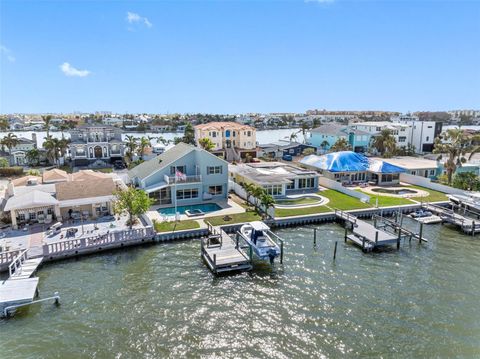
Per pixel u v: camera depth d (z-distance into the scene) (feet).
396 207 152.35
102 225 125.49
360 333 72.90
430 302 84.07
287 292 88.33
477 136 213.66
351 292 88.43
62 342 69.36
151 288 89.25
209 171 161.68
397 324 75.77
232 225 127.85
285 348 68.59
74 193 132.67
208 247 109.40
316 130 356.18
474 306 82.64
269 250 102.47
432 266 102.99
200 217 136.36
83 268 99.09
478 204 149.79
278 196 169.78
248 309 81.10
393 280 94.58
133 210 119.24
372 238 117.39
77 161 252.62
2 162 230.27
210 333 72.69
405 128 336.08
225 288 89.97
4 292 81.41
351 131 322.34
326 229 133.28
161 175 158.10
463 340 70.69
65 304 81.82
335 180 203.62
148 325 74.74
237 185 174.19
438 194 177.06
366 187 192.85
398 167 203.82
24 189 139.74
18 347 67.82
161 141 388.57
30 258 99.50
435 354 66.80
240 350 68.03
